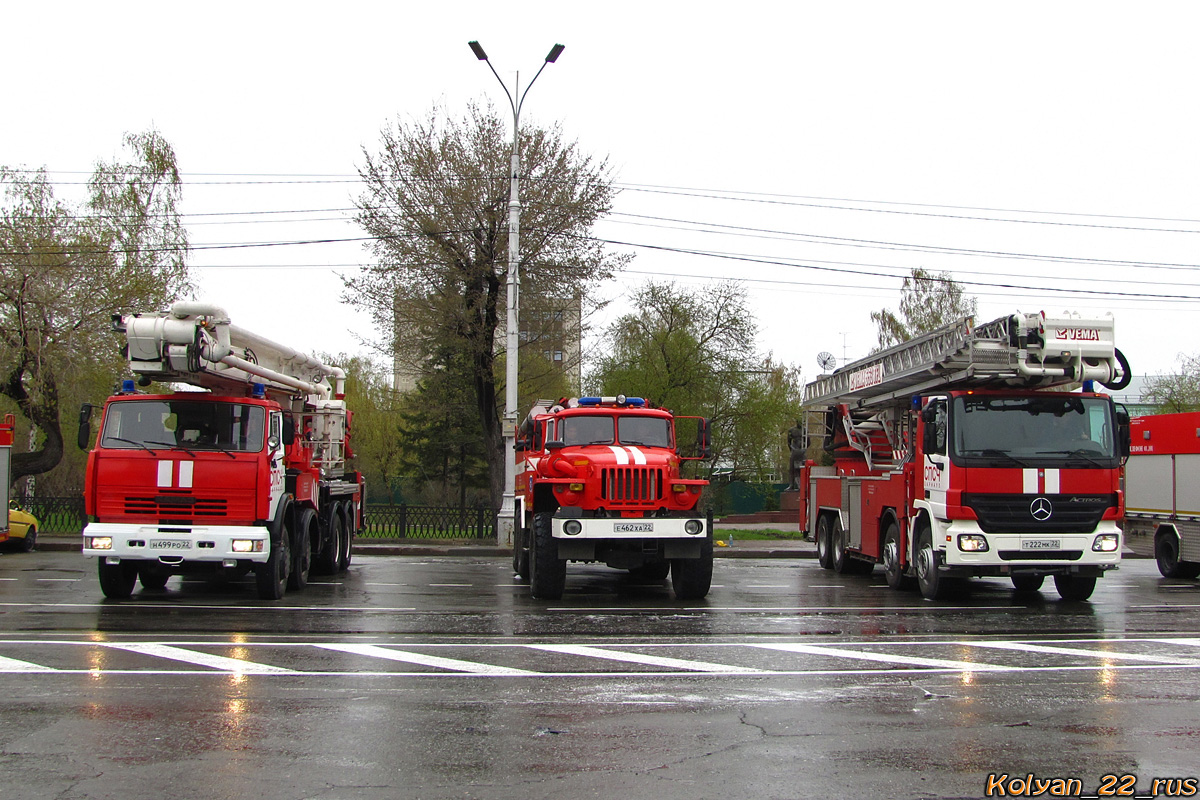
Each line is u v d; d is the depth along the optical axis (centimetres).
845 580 1730
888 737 632
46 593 1394
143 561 1309
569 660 898
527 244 2834
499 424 3030
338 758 577
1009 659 915
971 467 1302
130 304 2675
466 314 2777
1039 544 1298
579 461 1388
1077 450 1318
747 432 3881
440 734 634
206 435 1300
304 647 957
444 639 1017
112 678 797
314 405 1744
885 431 1716
